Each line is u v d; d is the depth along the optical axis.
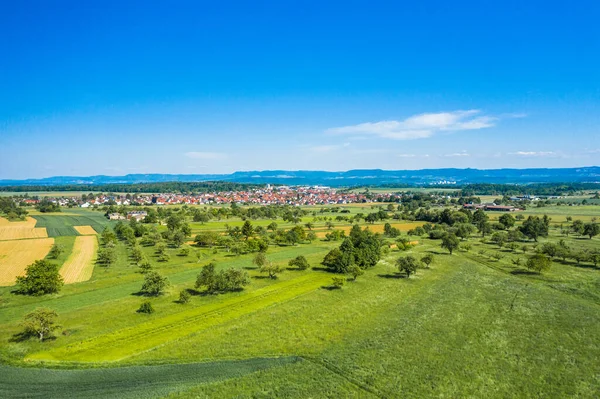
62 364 51.44
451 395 45.56
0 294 80.31
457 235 174.50
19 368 50.06
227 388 46.53
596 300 83.62
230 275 87.81
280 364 52.88
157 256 129.88
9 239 160.12
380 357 55.00
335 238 171.50
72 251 135.62
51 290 83.50
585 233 167.00
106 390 45.50
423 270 111.31
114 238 154.62
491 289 91.50
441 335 63.25
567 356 56.31
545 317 72.50
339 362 53.34
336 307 77.12
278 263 119.69
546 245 132.25
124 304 76.62
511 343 60.53
